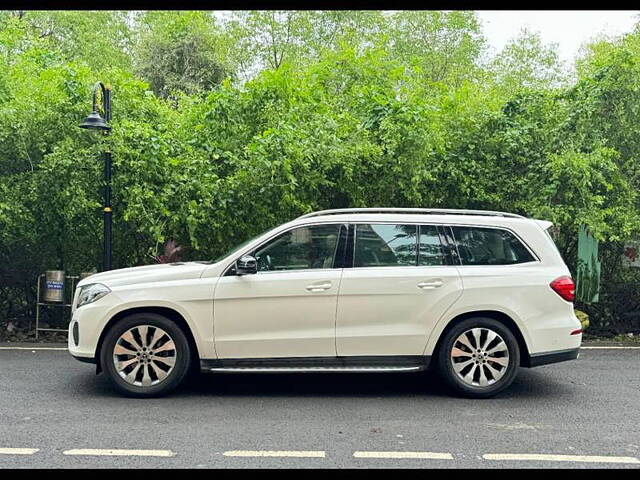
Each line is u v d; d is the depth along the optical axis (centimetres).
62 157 885
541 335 636
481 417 579
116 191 921
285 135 891
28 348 899
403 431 536
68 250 1021
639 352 903
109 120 919
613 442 516
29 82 985
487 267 646
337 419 568
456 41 3198
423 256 648
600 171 958
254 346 624
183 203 916
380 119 959
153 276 638
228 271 633
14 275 1020
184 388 671
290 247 644
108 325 634
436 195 1019
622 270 1068
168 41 2931
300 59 2966
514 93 1080
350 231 649
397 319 630
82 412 583
